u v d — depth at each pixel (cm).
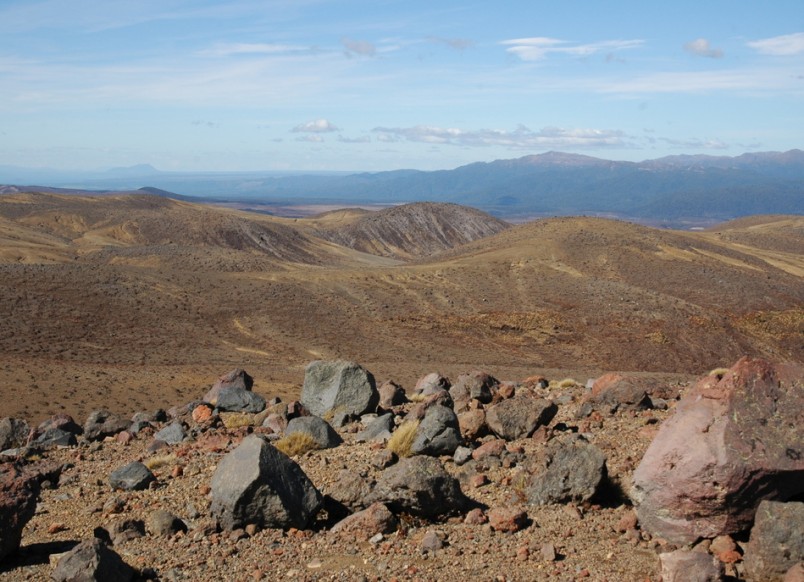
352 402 2112
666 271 12500
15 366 5097
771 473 911
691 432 990
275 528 1126
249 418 2125
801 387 1007
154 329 7762
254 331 8281
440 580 918
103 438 2206
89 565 931
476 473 1355
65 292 8262
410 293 10475
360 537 1074
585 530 1045
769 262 15775
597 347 8975
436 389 2478
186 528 1187
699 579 802
